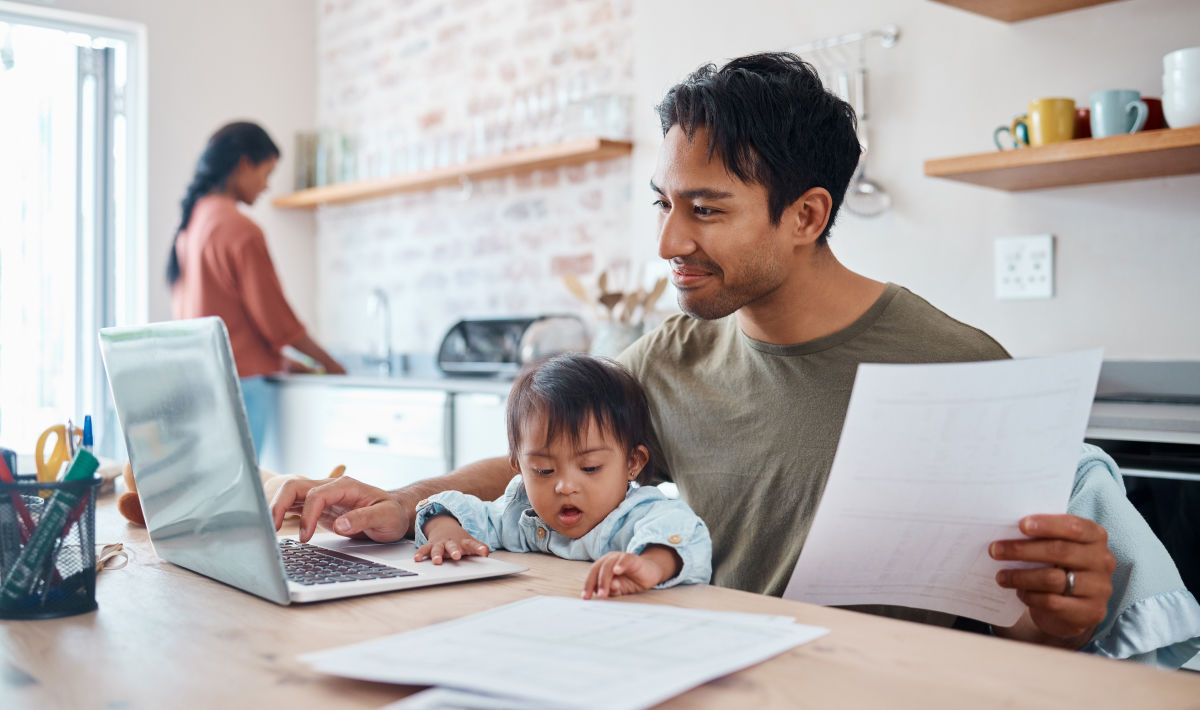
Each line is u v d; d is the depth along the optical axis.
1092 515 1.04
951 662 0.70
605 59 3.39
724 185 1.12
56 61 4.04
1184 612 1.00
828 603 1.02
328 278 4.68
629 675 0.63
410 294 4.24
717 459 1.31
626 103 3.27
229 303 3.60
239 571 0.90
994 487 0.89
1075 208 2.26
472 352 3.51
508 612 0.81
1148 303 2.16
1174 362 2.11
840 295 1.26
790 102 1.14
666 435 1.37
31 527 0.82
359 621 0.81
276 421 3.91
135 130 4.22
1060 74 2.27
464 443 3.12
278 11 4.59
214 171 3.63
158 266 4.20
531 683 0.61
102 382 4.16
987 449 0.87
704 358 1.38
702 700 0.62
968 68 2.42
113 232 4.20
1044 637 1.05
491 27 3.86
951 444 0.87
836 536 0.94
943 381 0.84
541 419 1.17
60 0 3.95
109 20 4.07
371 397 3.44
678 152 1.15
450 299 4.05
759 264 1.16
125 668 0.70
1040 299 2.32
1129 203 2.19
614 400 1.20
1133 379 2.17
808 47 2.73
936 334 1.23
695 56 3.04
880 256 2.60
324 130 4.50
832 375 1.24
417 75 4.22
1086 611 0.92
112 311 4.19
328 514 1.24
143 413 0.99
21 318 3.96
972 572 0.96
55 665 0.70
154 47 4.19
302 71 4.68
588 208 3.47
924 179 2.51
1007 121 2.35
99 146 4.15
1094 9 2.21
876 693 0.63
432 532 1.12
